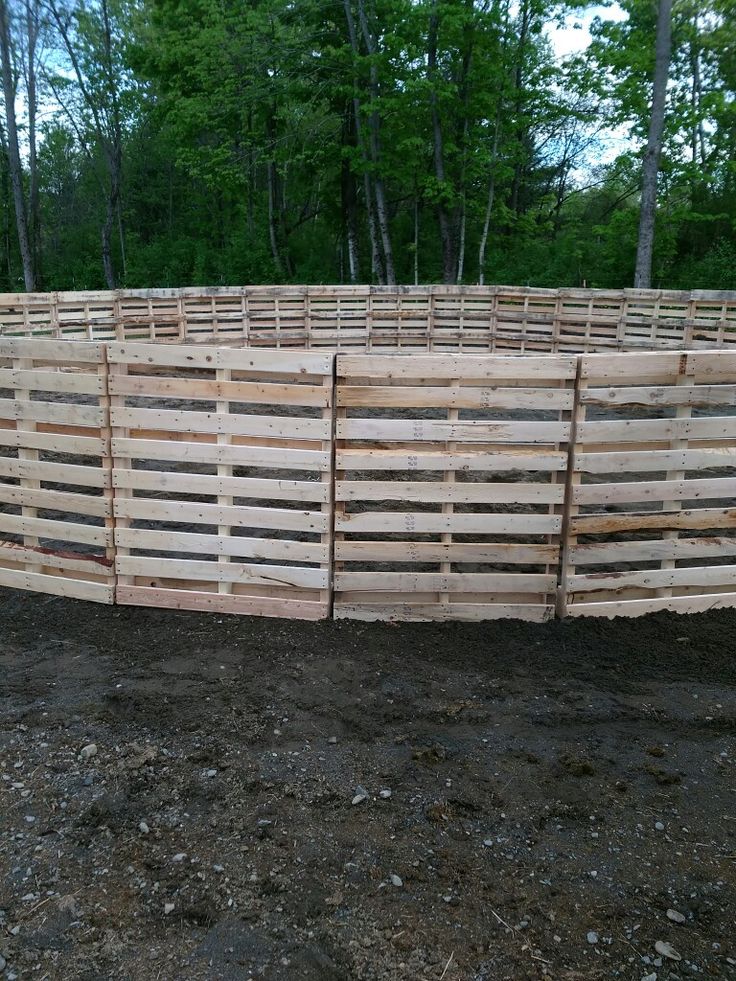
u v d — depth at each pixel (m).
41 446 5.78
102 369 5.53
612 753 4.15
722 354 5.21
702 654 5.17
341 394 5.21
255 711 4.46
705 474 7.54
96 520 7.25
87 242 41.94
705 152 28.67
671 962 2.89
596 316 18.28
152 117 33.41
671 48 26.11
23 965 2.86
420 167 27.75
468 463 5.27
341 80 26.58
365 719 4.41
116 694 4.61
